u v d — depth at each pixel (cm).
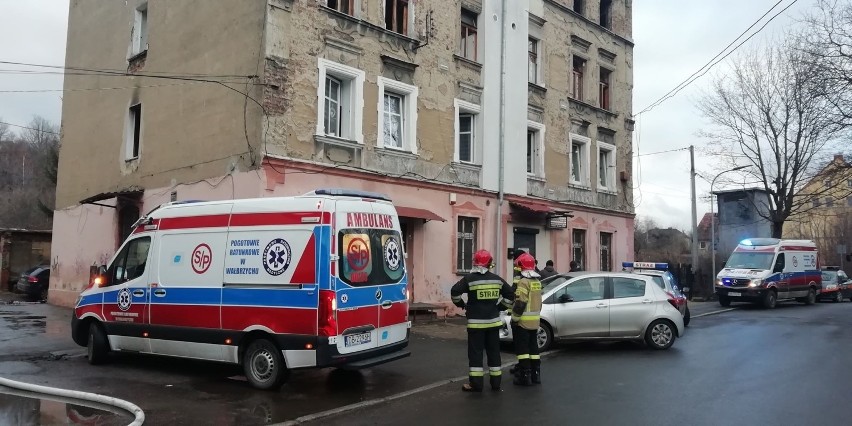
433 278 1650
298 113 1360
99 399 735
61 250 2002
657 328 1207
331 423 663
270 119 1309
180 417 675
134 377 876
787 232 5825
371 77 1520
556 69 2145
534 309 877
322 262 773
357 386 841
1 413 688
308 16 1394
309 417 680
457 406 736
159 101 1639
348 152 1458
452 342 1245
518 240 1945
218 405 728
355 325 795
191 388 812
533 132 2061
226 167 1380
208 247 866
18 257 2686
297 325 773
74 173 1988
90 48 1969
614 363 1045
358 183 1473
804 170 2908
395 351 867
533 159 2058
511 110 1923
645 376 924
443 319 1599
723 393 804
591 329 1179
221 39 1441
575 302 1185
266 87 1308
